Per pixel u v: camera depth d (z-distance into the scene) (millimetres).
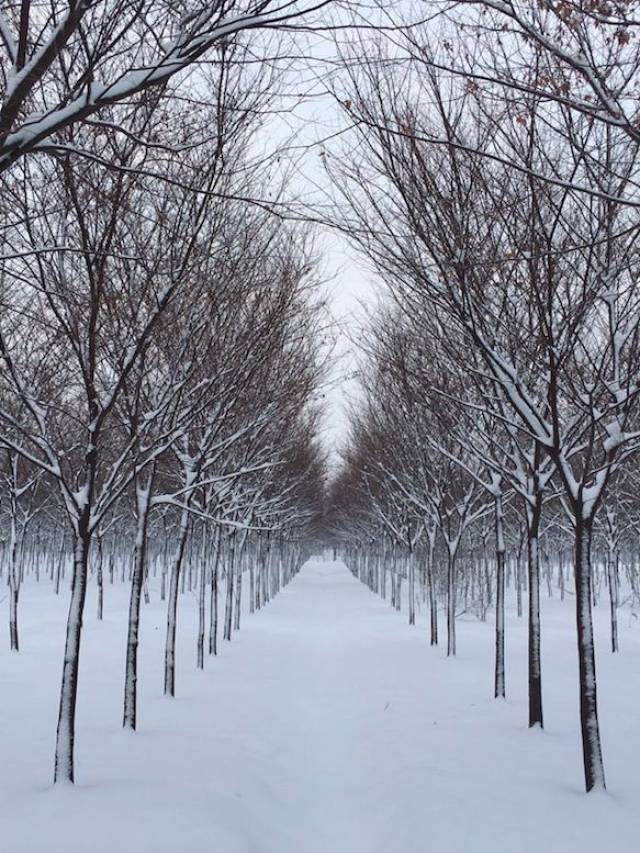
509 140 6512
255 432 14094
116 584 40906
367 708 10578
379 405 21328
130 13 4359
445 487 17125
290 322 13117
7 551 44000
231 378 10367
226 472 15555
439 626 24078
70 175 5801
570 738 8703
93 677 12758
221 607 30094
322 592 41281
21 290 8844
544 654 16656
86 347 7660
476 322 8281
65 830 5246
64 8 4379
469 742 8422
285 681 13031
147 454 9469
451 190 6914
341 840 6156
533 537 9438
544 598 37625
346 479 42500
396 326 12328
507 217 7125
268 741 8773
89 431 6852
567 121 5590
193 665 14430
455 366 10039
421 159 6691
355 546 56875
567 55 4117
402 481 21266
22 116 4855
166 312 8570
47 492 26516
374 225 7918
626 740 8641
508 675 13602
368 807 6828
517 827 5762
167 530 32219
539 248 6707
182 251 7527
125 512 29328
